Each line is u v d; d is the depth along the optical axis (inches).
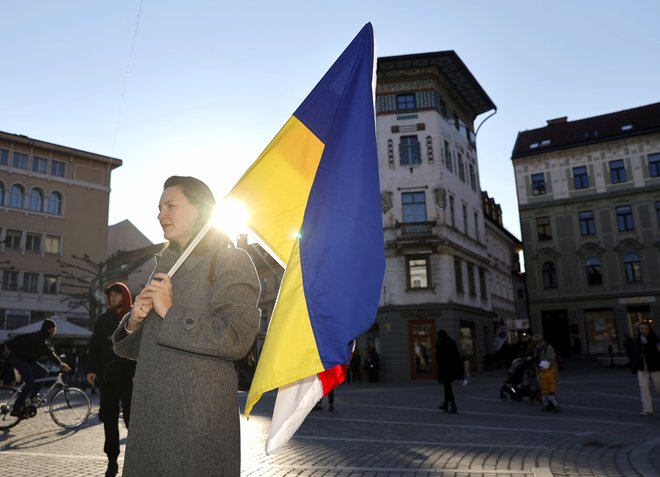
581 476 226.2
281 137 116.1
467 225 1418.6
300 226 110.9
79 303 1336.1
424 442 322.0
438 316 1190.9
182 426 82.1
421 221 1227.9
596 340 1695.4
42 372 387.2
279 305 101.1
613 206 1722.4
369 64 118.8
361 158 110.0
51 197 1754.4
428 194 1255.5
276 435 96.0
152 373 86.1
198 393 83.6
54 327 384.5
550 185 1814.7
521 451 287.4
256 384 92.8
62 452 288.8
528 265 1814.7
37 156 1738.4
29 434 354.6
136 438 84.1
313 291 99.4
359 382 1170.0
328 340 96.1
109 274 1320.1
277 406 98.6
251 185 112.3
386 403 598.2
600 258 1721.2
